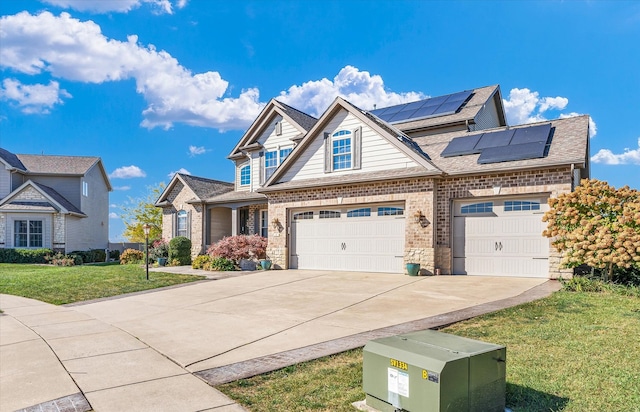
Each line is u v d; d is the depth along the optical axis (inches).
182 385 191.2
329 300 395.2
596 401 158.4
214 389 185.5
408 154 581.0
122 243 1465.3
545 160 489.1
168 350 249.6
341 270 638.5
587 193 416.8
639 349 218.2
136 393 182.5
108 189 1427.2
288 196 697.0
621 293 372.5
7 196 1061.8
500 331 259.9
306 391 179.2
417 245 559.5
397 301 377.4
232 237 744.3
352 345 243.6
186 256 851.4
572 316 292.7
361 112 633.6
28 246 1053.2
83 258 1138.0
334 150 663.1
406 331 269.4
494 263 527.8
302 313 342.6
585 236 402.6
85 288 517.3
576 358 206.7
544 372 188.5
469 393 134.6
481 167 530.0
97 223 1331.2
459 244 552.4
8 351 255.0
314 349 240.1
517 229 514.9
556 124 581.3
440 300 375.2
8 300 457.7
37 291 503.8
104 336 288.7
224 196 887.1
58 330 309.7
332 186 641.6
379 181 594.6
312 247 674.8
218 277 595.2
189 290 489.7
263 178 848.3
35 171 1167.6
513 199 519.2
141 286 526.9
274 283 518.9
